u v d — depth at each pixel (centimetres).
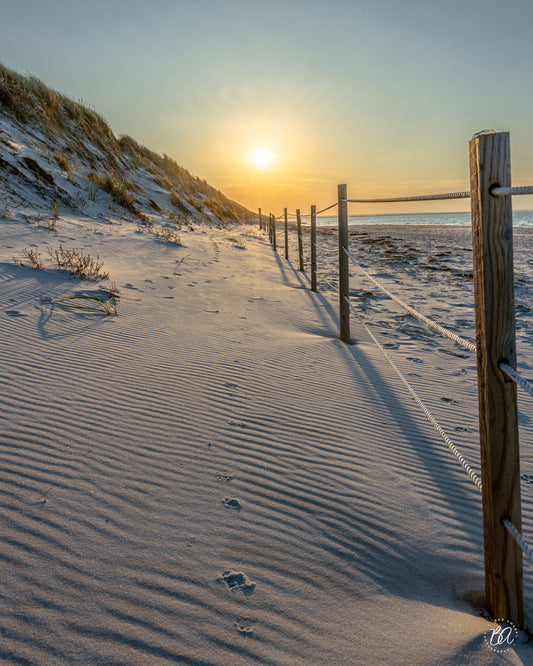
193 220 2184
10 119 1578
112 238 1116
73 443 297
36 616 176
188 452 306
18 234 949
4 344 446
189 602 190
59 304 595
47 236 990
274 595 199
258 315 717
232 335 587
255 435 340
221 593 197
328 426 368
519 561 185
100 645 167
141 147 2900
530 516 270
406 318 805
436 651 175
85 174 1625
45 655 161
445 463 325
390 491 287
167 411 359
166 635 174
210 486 273
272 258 1487
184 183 3080
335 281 1180
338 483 290
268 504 262
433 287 1127
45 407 338
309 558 224
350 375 492
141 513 242
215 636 176
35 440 294
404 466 318
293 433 349
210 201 3120
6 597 183
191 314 656
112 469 277
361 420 385
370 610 196
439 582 219
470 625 189
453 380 502
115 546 217
